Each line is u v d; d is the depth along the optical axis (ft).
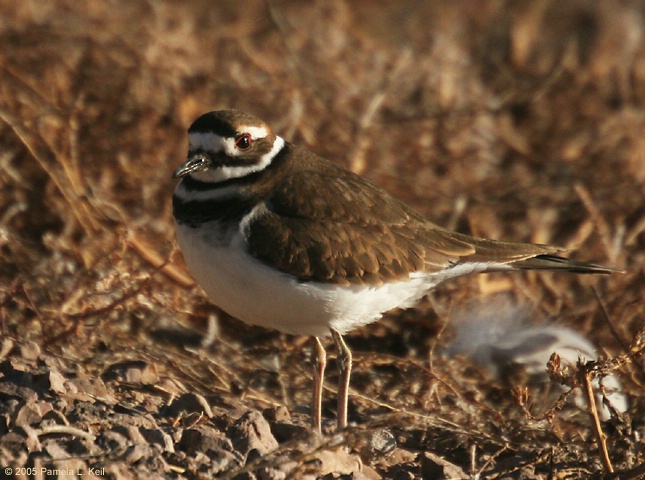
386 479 30.83
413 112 62.13
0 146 48.55
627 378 39.63
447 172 57.88
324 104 58.39
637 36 75.82
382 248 33.19
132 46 57.21
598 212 53.83
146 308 41.22
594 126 64.23
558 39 76.59
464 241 35.06
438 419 34.83
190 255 32.81
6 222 45.91
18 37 55.83
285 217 32.45
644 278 49.06
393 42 72.43
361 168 55.42
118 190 50.31
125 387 34.32
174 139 53.62
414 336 44.37
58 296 41.32
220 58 61.52
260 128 33.19
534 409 38.91
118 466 26.35
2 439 26.22
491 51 74.23
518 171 58.85
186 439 28.96
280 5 70.08
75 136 50.29
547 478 31.55
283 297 32.22
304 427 31.22
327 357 41.75
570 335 43.21
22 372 30.94
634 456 33.06
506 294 46.50
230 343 42.63
